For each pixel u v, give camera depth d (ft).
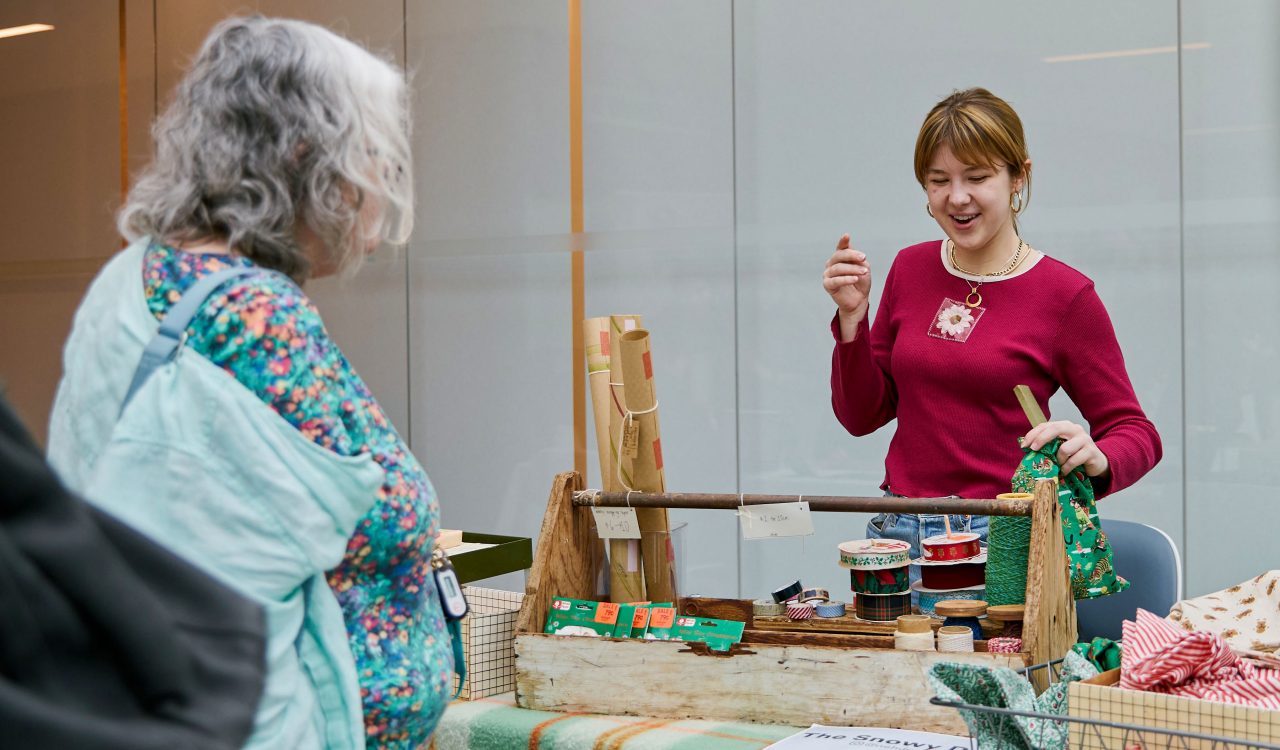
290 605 3.34
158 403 3.28
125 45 16.11
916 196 11.92
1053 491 5.10
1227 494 10.75
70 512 1.19
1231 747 3.55
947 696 3.96
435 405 14.64
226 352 3.39
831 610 5.64
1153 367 11.05
